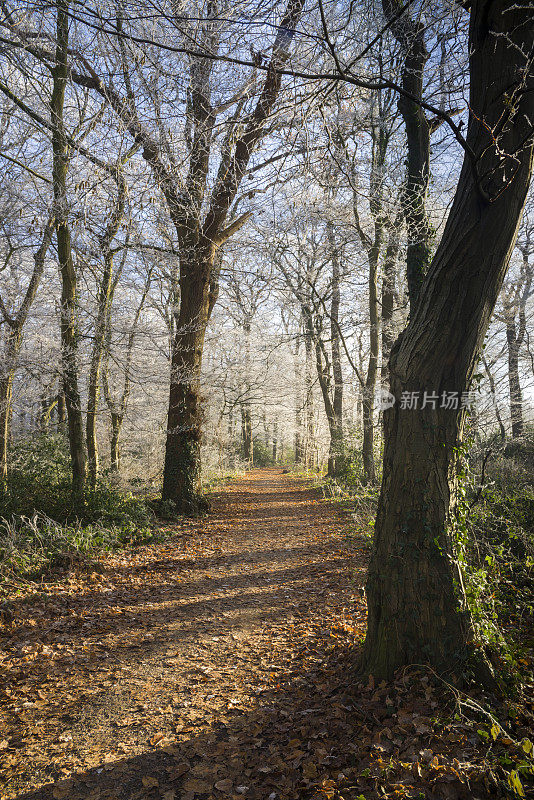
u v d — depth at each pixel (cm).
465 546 359
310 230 1641
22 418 1889
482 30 312
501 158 304
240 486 2381
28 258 1369
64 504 959
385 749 281
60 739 337
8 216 1041
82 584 659
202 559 868
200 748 327
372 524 891
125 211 1111
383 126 928
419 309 350
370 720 314
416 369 342
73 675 430
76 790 288
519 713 298
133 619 570
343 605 596
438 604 333
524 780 249
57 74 927
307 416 2686
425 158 635
